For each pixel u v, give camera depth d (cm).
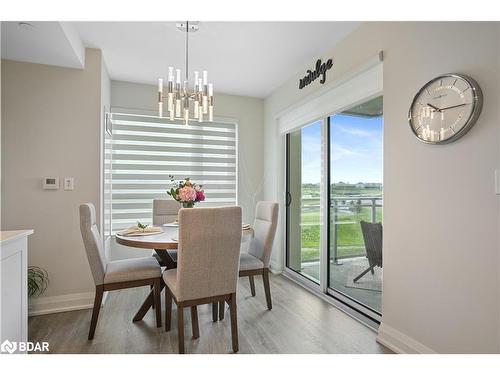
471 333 147
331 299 278
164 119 377
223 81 358
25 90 250
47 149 255
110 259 340
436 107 162
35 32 205
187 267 177
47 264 255
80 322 230
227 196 410
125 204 358
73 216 262
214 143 403
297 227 359
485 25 141
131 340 202
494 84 138
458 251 154
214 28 236
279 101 378
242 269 252
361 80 232
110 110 347
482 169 142
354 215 259
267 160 414
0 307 137
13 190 247
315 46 267
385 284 202
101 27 233
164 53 281
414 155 180
